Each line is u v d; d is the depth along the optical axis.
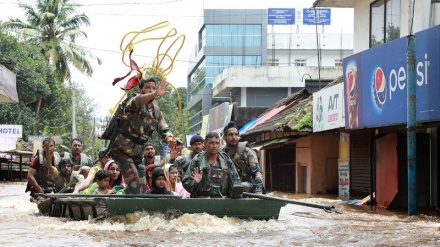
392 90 12.95
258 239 6.49
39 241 6.09
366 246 6.04
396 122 12.78
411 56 11.55
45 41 42.72
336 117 17.20
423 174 14.09
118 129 8.05
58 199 8.69
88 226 7.29
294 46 54.88
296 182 23.06
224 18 51.28
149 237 6.48
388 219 10.13
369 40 18.55
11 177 37.97
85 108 61.47
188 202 7.66
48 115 44.94
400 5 16.44
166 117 61.94
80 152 11.93
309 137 21.55
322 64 55.19
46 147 11.20
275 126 21.19
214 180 8.56
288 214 10.46
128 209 7.42
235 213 7.93
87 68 44.56
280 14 53.47
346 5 20.45
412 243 6.34
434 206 13.87
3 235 6.59
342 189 19.66
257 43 51.38
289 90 42.72
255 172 9.56
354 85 15.09
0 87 22.39
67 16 43.31
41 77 39.75
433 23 14.98
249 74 42.12
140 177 8.21
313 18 54.00
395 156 13.66
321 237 6.78
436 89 11.36
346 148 19.42
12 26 42.78
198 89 55.06
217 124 36.19
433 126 12.73
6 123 40.66
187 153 10.69
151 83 8.12
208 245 5.92
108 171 9.95
